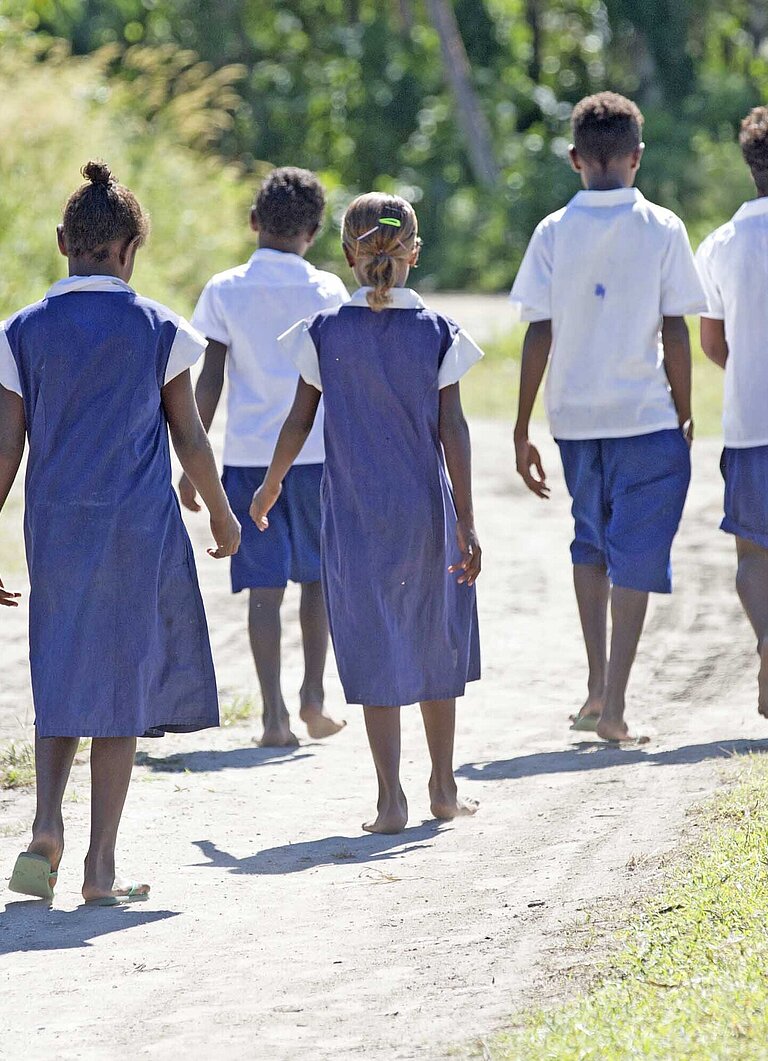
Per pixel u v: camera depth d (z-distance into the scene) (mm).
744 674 23719
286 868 15414
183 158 70750
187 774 19562
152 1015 11344
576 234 20172
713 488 37719
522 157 122188
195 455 14664
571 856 14734
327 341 16422
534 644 26156
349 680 16484
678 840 14625
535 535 34094
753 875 12898
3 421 14500
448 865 15023
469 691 23562
